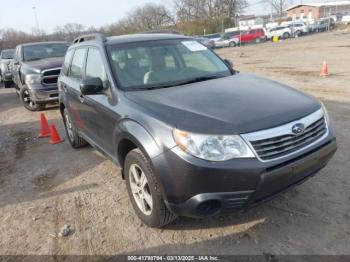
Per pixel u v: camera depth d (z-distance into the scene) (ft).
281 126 9.14
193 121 9.11
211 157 8.62
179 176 8.91
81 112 15.70
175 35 15.66
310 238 10.03
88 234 11.30
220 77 13.19
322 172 13.82
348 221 10.63
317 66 45.65
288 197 12.19
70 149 20.02
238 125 8.87
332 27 161.99
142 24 207.31
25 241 11.31
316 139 9.96
